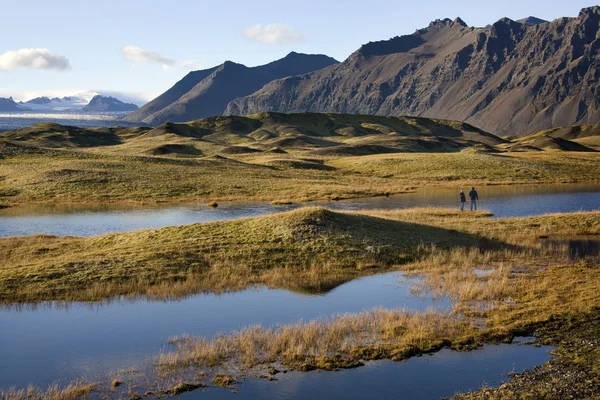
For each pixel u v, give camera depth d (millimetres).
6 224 50125
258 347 18578
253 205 62906
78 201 67625
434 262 30984
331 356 17734
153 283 27297
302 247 32969
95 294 25453
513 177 89938
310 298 25031
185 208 60656
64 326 21391
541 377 15820
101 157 106062
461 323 20562
